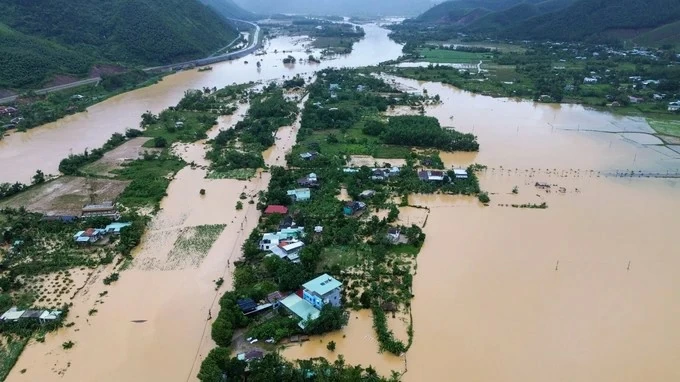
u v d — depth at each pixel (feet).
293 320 203.00
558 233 284.20
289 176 352.08
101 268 248.93
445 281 237.66
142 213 307.17
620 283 238.48
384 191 338.13
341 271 243.60
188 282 238.07
